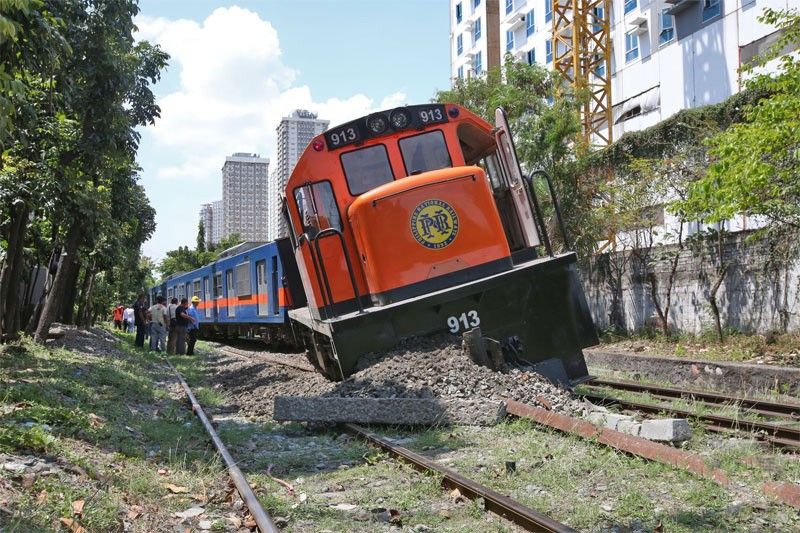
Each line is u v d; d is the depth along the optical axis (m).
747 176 11.29
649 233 20.41
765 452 6.77
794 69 11.10
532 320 9.69
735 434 7.49
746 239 15.45
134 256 33.41
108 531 4.63
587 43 36.03
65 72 13.38
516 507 4.84
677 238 20.58
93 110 14.33
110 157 15.34
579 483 5.71
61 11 12.63
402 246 9.77
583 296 9.86
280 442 8.09
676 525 4.66
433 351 9.26
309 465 6.93
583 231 21.05
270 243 22.62
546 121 21.28
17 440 6.15
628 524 4.75
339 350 9.44
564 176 21.52
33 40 8.48
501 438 7.37
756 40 25.94
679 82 30.03
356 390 8.80
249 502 5.20
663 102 31.20
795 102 10.62
